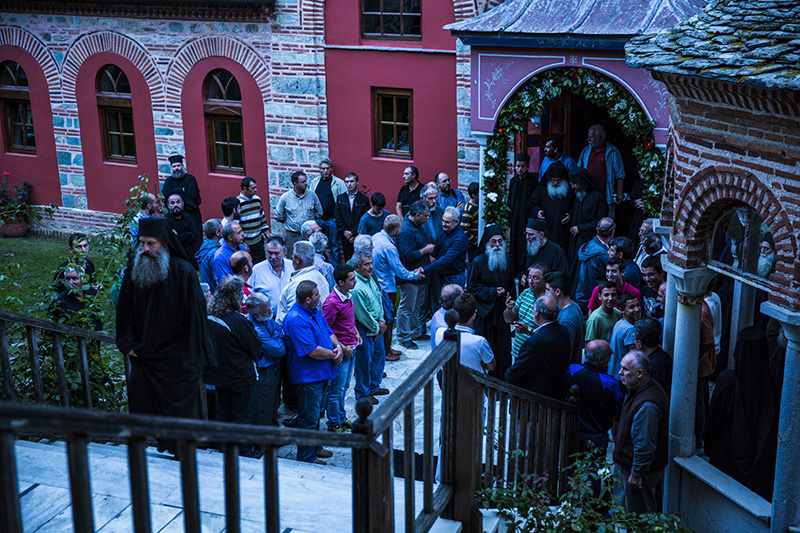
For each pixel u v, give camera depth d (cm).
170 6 1462
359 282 870
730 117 583
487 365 690
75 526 247
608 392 707
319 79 1411
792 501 583
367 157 1421
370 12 1353
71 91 1603
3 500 219
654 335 697
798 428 569
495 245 937
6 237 1659
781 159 547
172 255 529
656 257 872
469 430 458
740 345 642
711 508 671
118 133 1608
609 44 1063
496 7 1174
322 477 533
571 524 521
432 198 1120
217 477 490
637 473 641
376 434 362
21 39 1611
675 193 654
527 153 1345
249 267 887
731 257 623
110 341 636
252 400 724
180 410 543
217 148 1541
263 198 1520
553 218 1160
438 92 1336
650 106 1079
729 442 669
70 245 939
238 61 1454
